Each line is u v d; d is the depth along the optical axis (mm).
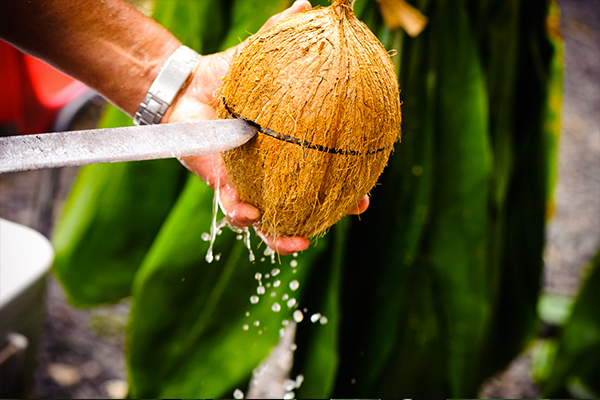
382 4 806
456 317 887
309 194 622
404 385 920
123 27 703
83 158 562
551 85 998
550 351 1358
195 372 868
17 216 1575
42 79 1336
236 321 863
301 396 862
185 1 885
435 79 847
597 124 2674
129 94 712
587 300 1176
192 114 705
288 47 613
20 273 862
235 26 868
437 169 863
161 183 959
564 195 2232
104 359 1276
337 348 885
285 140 612
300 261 843
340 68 608
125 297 1028
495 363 1110
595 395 1210
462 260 874
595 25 3303
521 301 1062
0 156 545
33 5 677
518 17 887
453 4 839
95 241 974
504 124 908
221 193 693
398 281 875
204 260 858
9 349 855
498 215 908
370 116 615
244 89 621
